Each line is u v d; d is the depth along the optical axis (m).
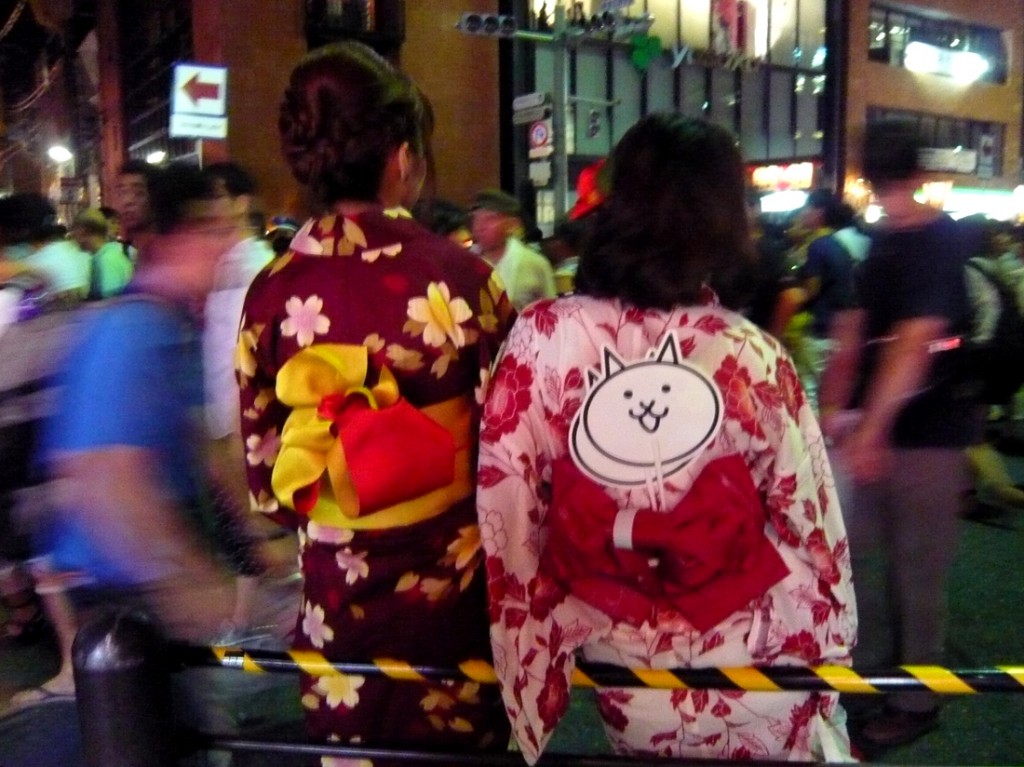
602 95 18.73
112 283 5.81
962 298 2.41
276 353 1.50
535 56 16.89
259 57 13.40
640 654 1.38
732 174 1.35
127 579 1.64
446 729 1.56
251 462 1.55
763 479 1.38
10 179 25.66
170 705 1.46
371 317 1.43
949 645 3.37
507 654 1.38
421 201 1.66
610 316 1.36
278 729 2.59
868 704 2.85
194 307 1.88
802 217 6.07
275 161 13.58
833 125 22.59
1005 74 27.06
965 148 26.11
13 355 1.71
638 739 1.47
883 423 2.43
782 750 1.45
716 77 20.69
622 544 1.31
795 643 1.39
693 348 1.33
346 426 1.34
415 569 1.47
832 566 1.39
